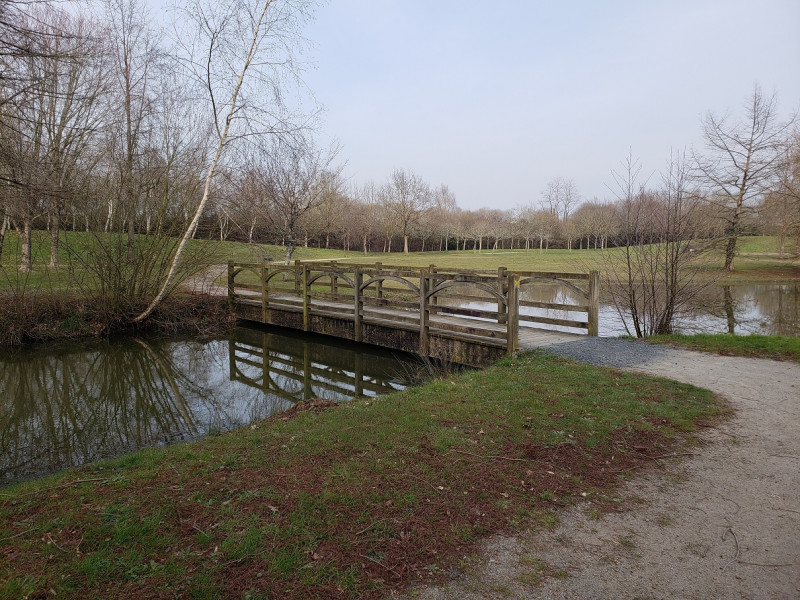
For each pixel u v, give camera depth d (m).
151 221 14.62
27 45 7.95
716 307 17.91
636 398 6.00
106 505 3.58
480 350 9.34
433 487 3.81
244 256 20.91
